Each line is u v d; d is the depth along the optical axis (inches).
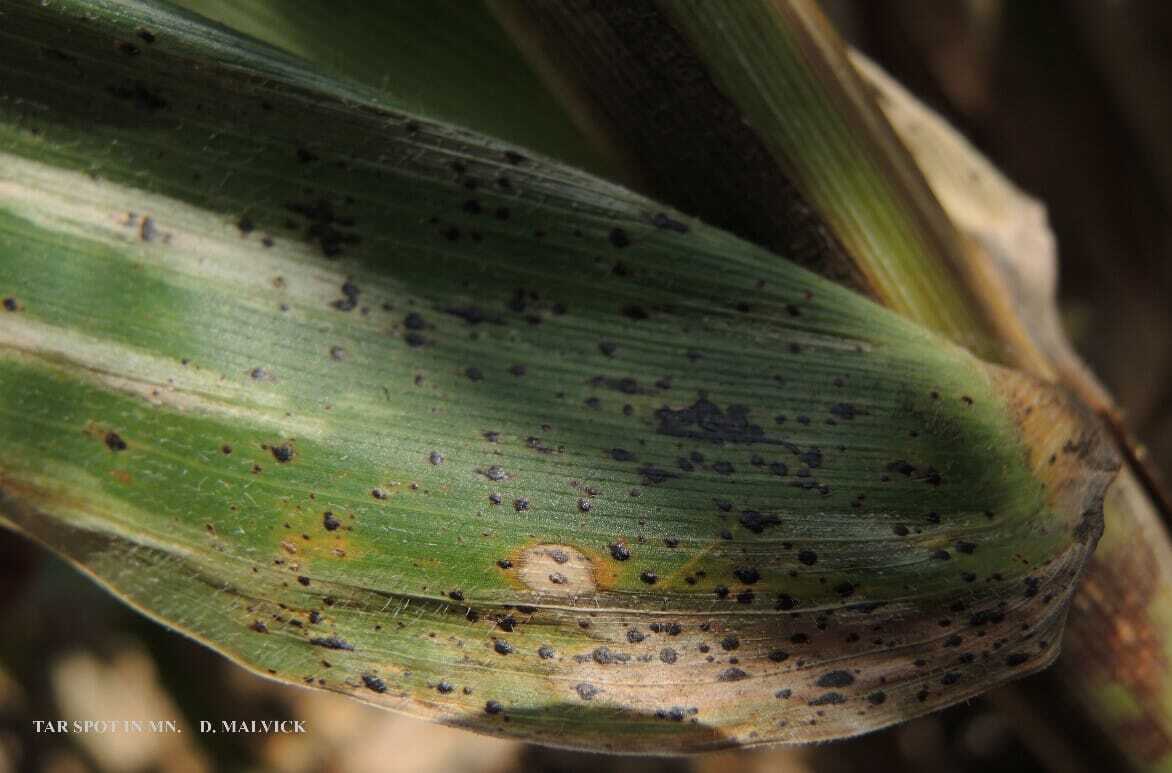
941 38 17.6
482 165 10.1
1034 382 10.5
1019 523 10.1
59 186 9.7
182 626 9.8
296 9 11.7
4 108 9.7
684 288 10.3
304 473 9.8
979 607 10.1
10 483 9.6
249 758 20.1
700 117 10.9
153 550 9.7
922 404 10.2
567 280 10.2
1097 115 18.1
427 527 9.8
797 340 10.3
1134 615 11.2
